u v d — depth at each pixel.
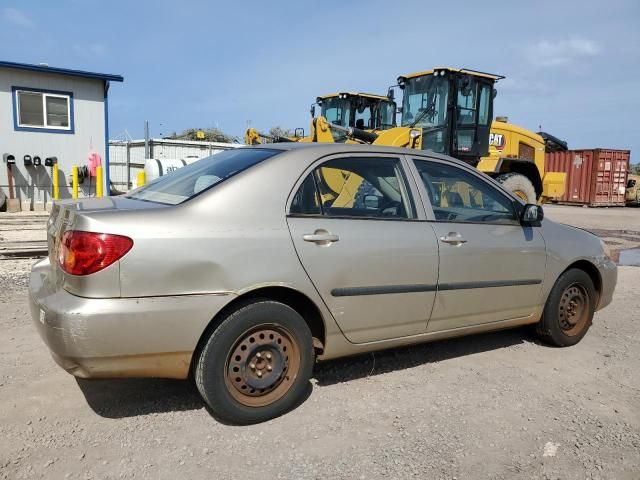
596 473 3.00
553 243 4.80
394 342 3.99
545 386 4.13
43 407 3.51
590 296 5.12
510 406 3.77
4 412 3.42
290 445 3.18
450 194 4.37
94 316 2.92
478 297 4.34
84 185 17.48
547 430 3.46
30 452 2.99
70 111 17.14
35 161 16.69
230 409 3.30
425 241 3.99
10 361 4.19
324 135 11.73
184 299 3.12
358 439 3.27
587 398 3.95
